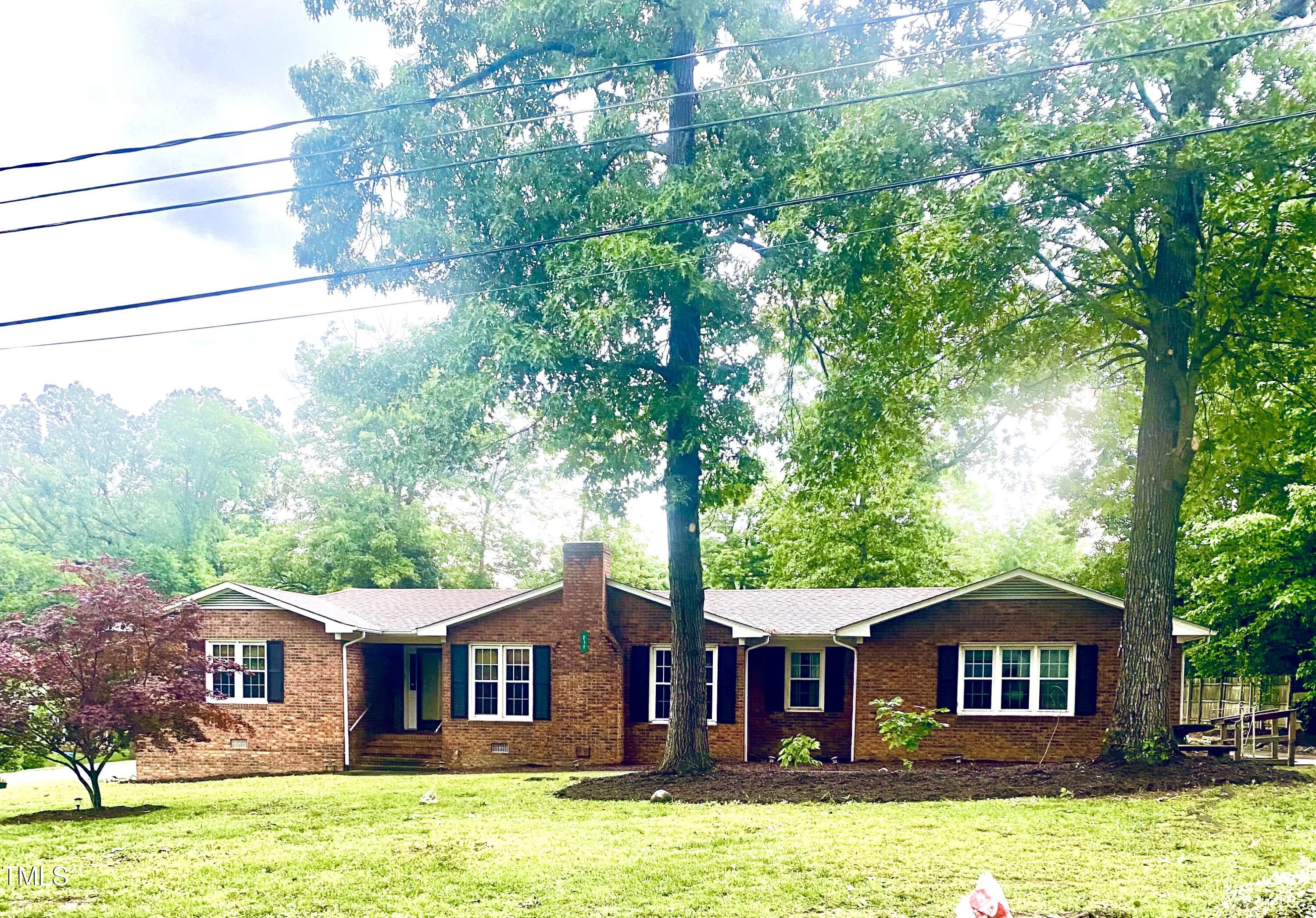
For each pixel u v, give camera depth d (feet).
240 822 41.14
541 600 65.51
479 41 47.16
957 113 41.29
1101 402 59.88
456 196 45.78
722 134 47.14
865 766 56.49
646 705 64.69
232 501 153.69
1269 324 47.80
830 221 43.93
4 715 42.29
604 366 44.21
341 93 45.62
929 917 25.05
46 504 141.28
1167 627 44.16
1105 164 36.83
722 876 29.37
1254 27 34.94
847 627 60.85
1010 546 139.85
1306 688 65.92
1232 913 22.98
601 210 44.60
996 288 46.39
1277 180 40.60
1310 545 59.31
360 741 67.87
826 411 49.14
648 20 45.73
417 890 28.89
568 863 31.45
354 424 120.78
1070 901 25.58
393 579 121.39
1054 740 59.31
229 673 66.33
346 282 46.93
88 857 34.35
